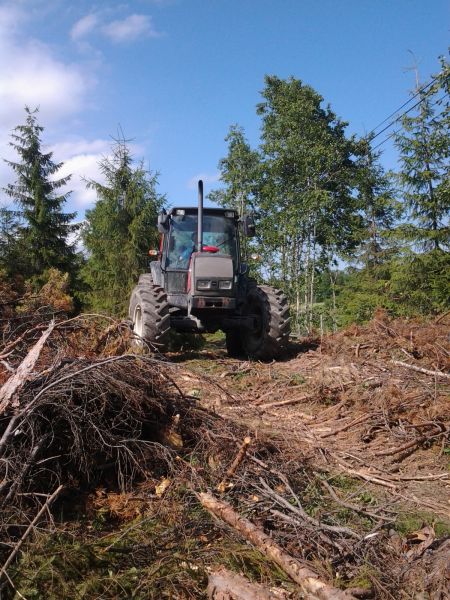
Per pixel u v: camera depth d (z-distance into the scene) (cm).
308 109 2522
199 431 433
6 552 287
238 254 902
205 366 789
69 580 273
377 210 2284
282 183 2481
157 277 896
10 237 2038
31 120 2116
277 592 277
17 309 854
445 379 629
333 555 309
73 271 2105
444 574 287
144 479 387
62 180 2141
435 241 1622
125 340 560
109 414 399
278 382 684
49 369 383
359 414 561
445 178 1600
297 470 425
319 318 2202
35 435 349
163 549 312
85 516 340
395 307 1681
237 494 372
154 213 1778
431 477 438
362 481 433
